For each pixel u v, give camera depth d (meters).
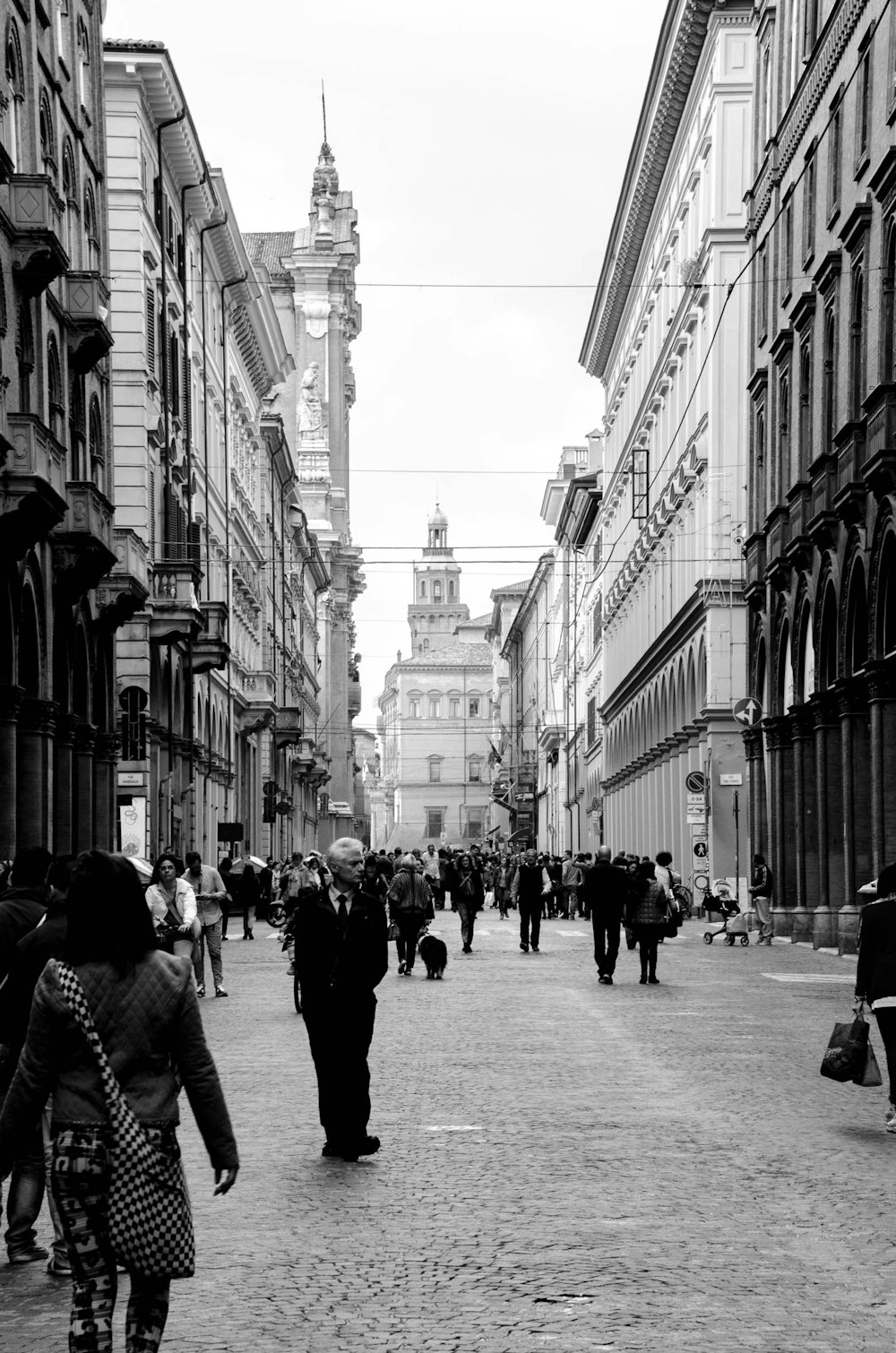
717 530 59.06
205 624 60.09
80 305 40.22
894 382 34.78
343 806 149.00
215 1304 9.52
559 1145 14.38
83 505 38.09
